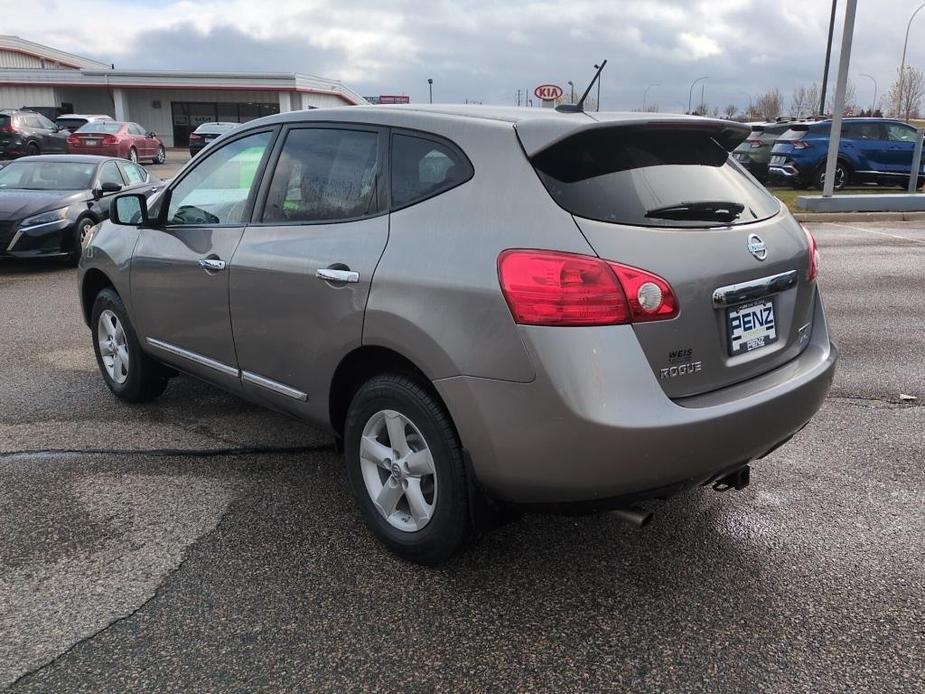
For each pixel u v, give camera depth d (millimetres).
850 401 5016
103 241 4785
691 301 2631
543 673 2482
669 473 2572
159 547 3195
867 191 18844
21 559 3086
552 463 2537
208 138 28438
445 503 2840
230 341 3771
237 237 3678
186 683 2412
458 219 2762
